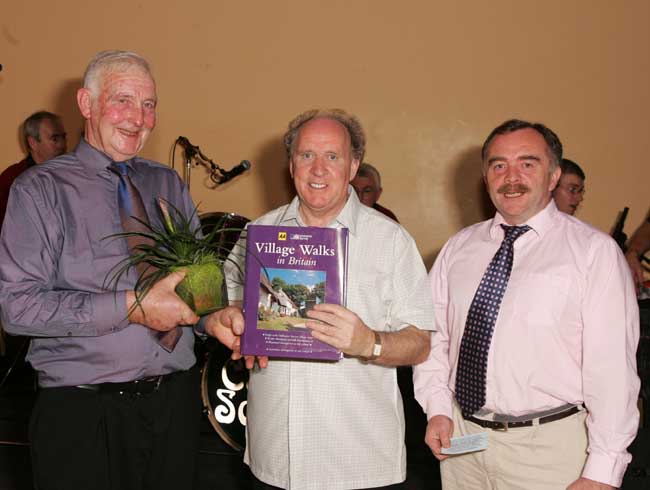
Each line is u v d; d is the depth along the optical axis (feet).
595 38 17.90
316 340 5.77
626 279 6.40
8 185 16.47
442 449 6.84
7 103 18.79
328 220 6.42
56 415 6.40
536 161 6.70
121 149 6.66
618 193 18.06
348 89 18.52
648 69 17.79
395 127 18.51
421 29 18.30
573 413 6.49
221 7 18.54
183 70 18.65
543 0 17.97
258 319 5.82
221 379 12.48
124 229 6.62
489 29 18.15
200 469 12.45
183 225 6.33
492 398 6.58
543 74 18.07
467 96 18.29
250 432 6.70
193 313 5.94
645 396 10.04
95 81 6.65
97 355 6.40
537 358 6.45
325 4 18.43
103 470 6.46
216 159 18.70
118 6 18.58
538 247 6.70
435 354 7.22
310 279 5.79
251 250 5.87
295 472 6.19
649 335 10.13
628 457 6.23
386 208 17.42
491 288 6.70
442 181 18.49
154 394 6.64
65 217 6.47
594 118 18.01
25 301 6.15
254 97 18.63
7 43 18.71
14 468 12.21
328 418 6.21
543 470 6.48
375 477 6.30
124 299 6.10
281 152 18.56
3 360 16.76
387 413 6.38
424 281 6.43
